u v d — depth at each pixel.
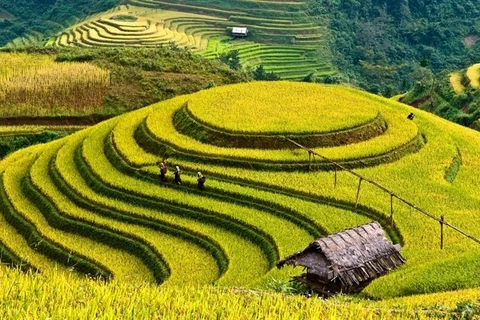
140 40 116.50
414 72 114.25
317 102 47.81
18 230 38.28
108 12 141.12
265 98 48.50
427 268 25.77
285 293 21.00
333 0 141.75
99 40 115.06
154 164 40.88
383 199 35.22
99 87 67.75
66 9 154.88
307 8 139.12
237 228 34.34
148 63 75.88
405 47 130.50
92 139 46.28
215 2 142.00
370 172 38.97
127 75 72.25
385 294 23.70
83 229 36.50
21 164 46.59
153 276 32.09
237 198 36.81
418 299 21.50
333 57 125.06
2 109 61.66
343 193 36.12
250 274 29.59
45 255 35.19
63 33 125.44
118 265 33.12
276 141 41.47
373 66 119.81
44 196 40.50
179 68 76.62
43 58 75.88
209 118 43.81
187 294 17.30
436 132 47.06
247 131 41.81
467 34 133.38
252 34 131.25
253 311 15.90
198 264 32.00
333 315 15.44
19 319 12.91
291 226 33.75
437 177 38.56
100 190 39.31
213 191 37.66
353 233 24.56
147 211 36.88
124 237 35.19
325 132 42.06
